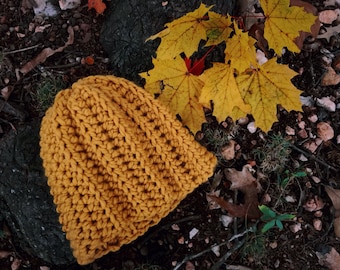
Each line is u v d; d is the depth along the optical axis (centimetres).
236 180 58
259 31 59
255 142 60
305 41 62
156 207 50
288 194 59
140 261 56
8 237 56
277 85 53
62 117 49
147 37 56
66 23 61
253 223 57
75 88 50
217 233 57
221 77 53
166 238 57
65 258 54
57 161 49
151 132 50
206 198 58
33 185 54
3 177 54
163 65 53
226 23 53
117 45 58
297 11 52
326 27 62
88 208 48
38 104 58
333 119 61
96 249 50
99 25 61
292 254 57
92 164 49
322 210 59
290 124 60
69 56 60
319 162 60
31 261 55
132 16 56
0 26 61
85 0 61
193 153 51
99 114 49
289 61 61
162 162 51
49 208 53
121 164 49
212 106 60
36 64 60
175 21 51
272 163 58
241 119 60
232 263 57
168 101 55
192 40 52
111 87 51
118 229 49
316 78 61
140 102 51
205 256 57
